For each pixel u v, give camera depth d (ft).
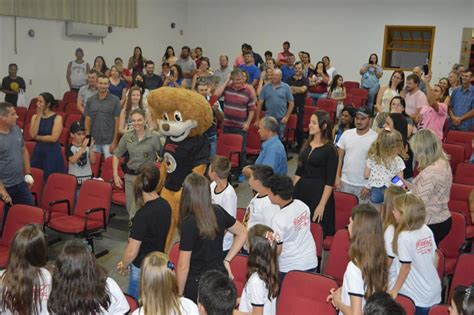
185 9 51.21
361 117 14.97
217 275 7.76
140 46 46.29
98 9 40.52
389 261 10.05
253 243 9.23
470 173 18.61
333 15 46.03
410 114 21.26
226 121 23.68
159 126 15.35
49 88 37.91
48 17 36.47
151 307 7.95
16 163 15.72
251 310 9.26
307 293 10.09
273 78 25.04
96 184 16.75
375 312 7.02
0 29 33.65
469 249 15.70
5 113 15.05
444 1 42.22
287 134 28.73
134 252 10.42
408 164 16.29
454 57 42.60
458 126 25.44
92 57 41.29
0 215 15.12
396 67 45.21
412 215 9.94
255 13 48.85
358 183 15.35
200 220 9.71
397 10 43.83
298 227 11.28
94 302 7.96
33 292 8.52
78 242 8.29
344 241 12.46
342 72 46.47
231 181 24.22
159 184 11.21
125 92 27.84
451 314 7.38
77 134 18.31
